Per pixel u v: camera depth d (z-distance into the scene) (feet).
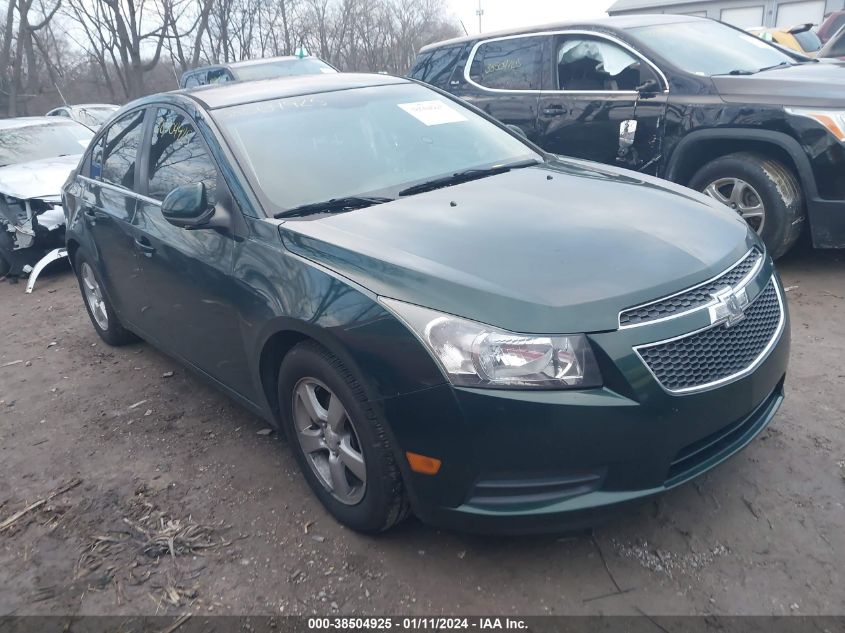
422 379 7.82
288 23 99.14
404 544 9.29
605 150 20.01
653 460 7.77
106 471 11.76
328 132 12.04
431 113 13.34
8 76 92.68
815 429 10.86
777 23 92.58
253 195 10.53
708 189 17.95
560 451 7.57
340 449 9.14
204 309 11.32
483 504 7.98
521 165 12.60
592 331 7.61
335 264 8.96
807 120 16.06
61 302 21.97
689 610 7.92
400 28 100.42
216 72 44.14
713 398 8.00
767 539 8.80
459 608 8.23
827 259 18.33
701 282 8.31
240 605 8.59
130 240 13.38
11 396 15.23
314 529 9.76
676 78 18.48
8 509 11.02
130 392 14.70
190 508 10.52
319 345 8.98
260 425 12.71
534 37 21.75
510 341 7.55
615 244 8.77
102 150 15.88
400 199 10.75
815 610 7.77
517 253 8.59
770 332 9.07
